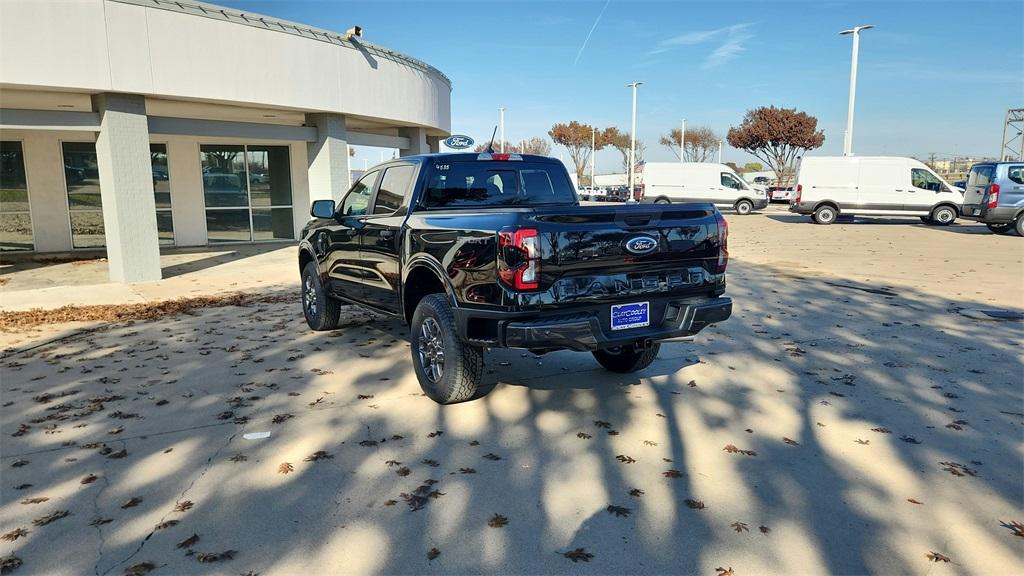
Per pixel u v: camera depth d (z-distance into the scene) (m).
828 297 9.09
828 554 2.98
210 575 2.86
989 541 3.07
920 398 4.98
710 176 30.02
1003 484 3.62
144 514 3.37
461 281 4.43
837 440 4.23
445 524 3.25
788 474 3.76
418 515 3.34
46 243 15.57
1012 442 4.16
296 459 4.01
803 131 48.78
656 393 5.17
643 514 3.34
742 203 29.91
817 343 6.62
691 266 4.69
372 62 14.20
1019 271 11.30
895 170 22.28
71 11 9.70
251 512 3.38
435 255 4.71
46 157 15.33
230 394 5.24
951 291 9.43
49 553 3.03
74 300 9.68
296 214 18.00
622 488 3.61
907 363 5.87
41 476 3.81
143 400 5.12
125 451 4.14
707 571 2.86
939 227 21.23
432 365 4.95
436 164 5.46
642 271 4.48
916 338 6.75
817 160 23.06
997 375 5.50
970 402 4.88
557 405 4.92
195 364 6.12
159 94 10.70
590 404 4.93
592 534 3.16
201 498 3.53
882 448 4.10
